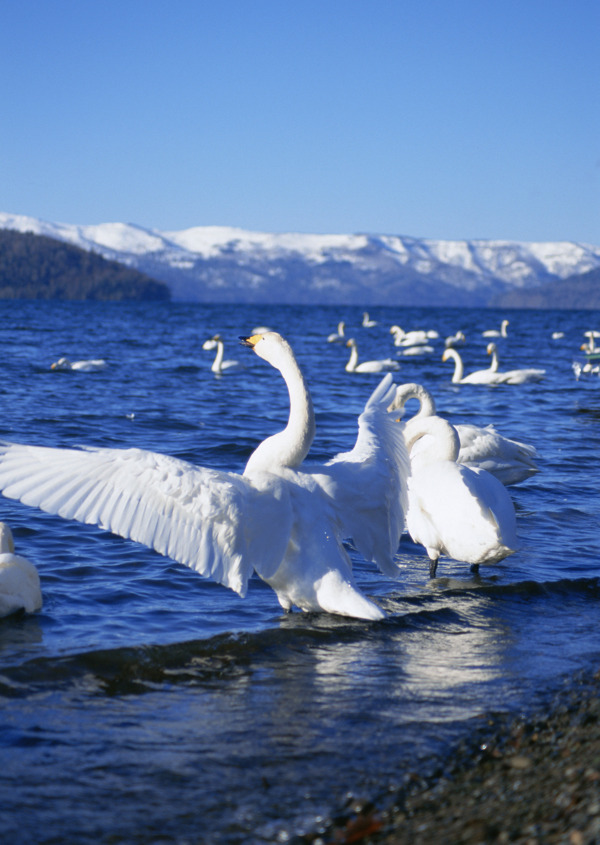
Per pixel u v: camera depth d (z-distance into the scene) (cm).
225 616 704
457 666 595
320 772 444
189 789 428
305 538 612
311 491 632
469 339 6888
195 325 7906
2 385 2388
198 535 589
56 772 443
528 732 485
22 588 698
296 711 519
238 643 636
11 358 3450
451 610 721
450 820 384
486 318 13438
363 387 2794
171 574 819
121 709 522
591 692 542
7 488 555
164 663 597
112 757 460
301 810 408
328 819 400
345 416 1956
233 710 521
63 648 619
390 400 738
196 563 584
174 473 588
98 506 572
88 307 15125
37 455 573
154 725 500
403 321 11206
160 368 3284
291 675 577
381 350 5219
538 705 525
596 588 799
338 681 567
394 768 448
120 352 4094
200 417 1894
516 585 788
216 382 2802
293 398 657
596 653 623
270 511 602
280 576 613
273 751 467
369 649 628
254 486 611
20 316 8969
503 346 5781
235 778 439
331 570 608
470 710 519
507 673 581
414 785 430
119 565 840
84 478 576
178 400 2220
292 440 648
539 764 436
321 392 2564
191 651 618
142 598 748
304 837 385
